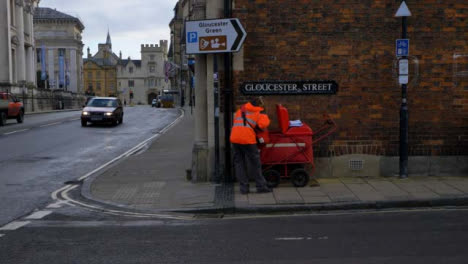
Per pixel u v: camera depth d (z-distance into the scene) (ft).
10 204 27.99
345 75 32.14
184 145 56.24
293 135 29.99
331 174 32.50
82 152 52.60
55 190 32.37
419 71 32.27
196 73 32.73
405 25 30.55
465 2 32.07
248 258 17.26
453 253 17.31
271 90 32.01
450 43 32.22
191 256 17.66
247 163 31.99
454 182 30.25
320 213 25.00
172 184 32.40
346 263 16.43
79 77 311.47
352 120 32.30
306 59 32.04
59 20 295.89
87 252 18.42
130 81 453.58
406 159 31.53
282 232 20.97
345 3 31.89
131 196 29.27
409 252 17.53
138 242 19.74
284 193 28.40
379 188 28.94
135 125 94.43
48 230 21.99
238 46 31.01
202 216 25.04
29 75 212.23
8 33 173.78
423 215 23.72
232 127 30.48
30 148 55.01
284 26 31.94
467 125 32.42
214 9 31.91
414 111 32.42
